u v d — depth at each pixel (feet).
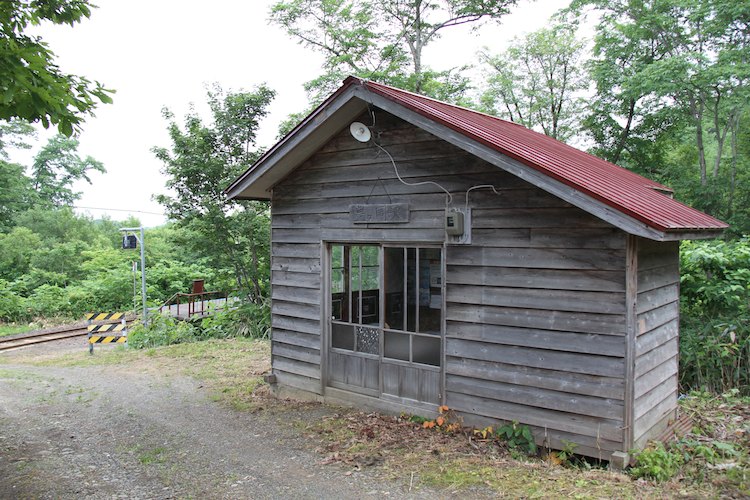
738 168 50.26
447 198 17.80
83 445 18.24
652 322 16.21
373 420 19.42
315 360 22.27
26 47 13.65
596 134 58.03
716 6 43.60
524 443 16.14
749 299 24.68
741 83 44.29
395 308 19.69
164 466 16.14
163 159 45.75
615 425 14.61
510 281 16.42
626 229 13.12
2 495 14.14
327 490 14.08
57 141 113.09
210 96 45.96
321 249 21.75
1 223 85.20
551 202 15.57
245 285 47.80
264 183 22.82
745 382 23.47
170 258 86.22
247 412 21.59
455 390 17.81
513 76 68.33
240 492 14.14
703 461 15.31
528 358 16.12
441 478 14.38
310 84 59.88
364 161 20.15
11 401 24.57
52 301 63.41
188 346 38.06
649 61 50.98
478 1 57.31
